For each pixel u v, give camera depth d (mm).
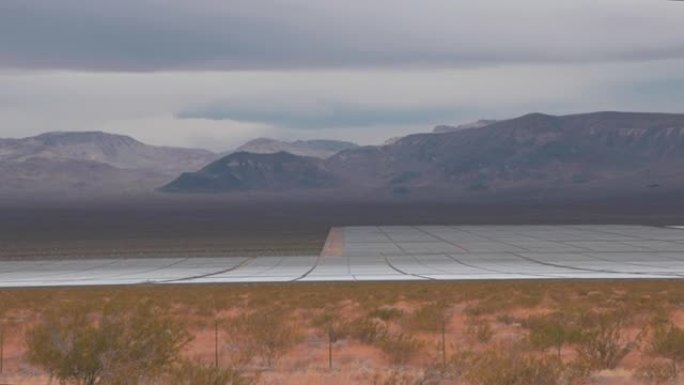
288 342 29719
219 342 31516
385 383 20984
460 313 42938
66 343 19516
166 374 20188
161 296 54656
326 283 66500
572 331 27266
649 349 27359
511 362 20531
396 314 40125
